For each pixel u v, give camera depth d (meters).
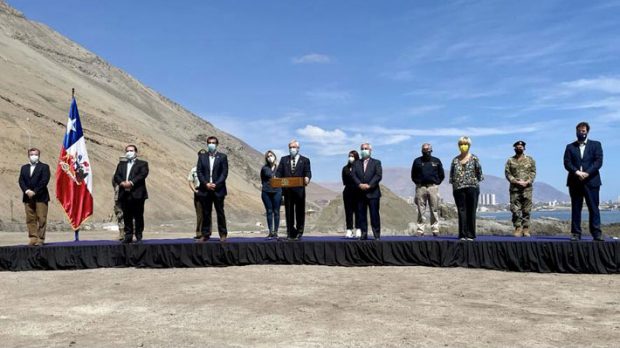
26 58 74.56
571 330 7.45
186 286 10.95
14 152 44.03
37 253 13.58
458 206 13.26
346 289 10.45
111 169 52.03
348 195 15.57
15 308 9.20
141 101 108.50
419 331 7.45
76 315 8.64
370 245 13.38
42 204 14.33
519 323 7.84
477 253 12.77
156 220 49.38
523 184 14.29
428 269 12.73
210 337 7.27
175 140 88.12
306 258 13.69
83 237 24.55
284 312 8.63
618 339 7.00
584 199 12.41
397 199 27.95
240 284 11.05
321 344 6.88
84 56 113.50
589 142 12.20
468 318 8.15
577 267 11.88
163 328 7.75
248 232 29.94
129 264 13.77
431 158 15.38
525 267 12.23
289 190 14.29
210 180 14.28
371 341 7.00
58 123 55.78
